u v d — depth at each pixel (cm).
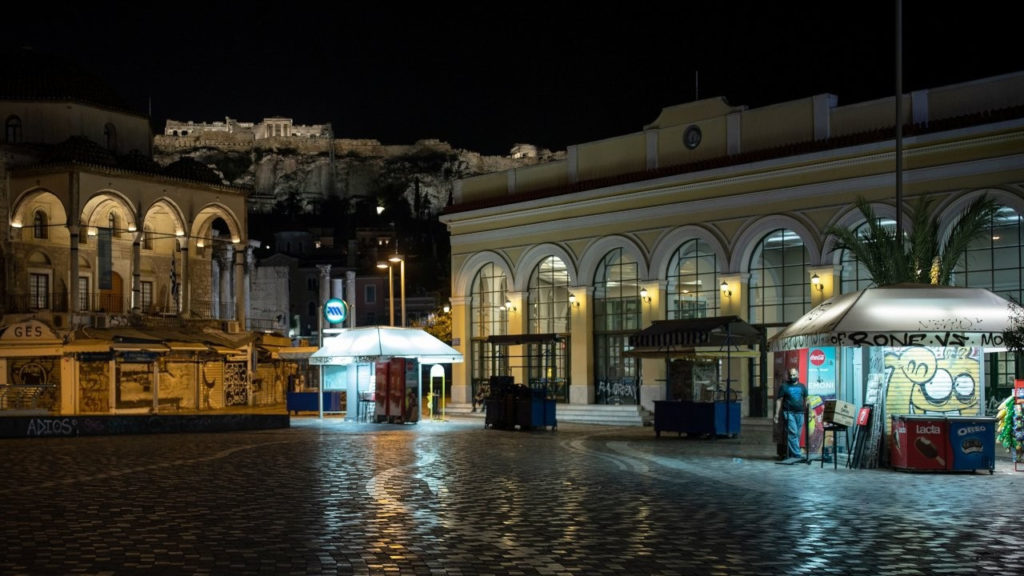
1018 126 2822
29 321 4484
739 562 970
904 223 3072
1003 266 2881
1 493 1479
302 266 10912
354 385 3900
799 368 2084
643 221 3772
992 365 2828
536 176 4256
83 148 5125
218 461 2031
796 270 3366
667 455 2216
